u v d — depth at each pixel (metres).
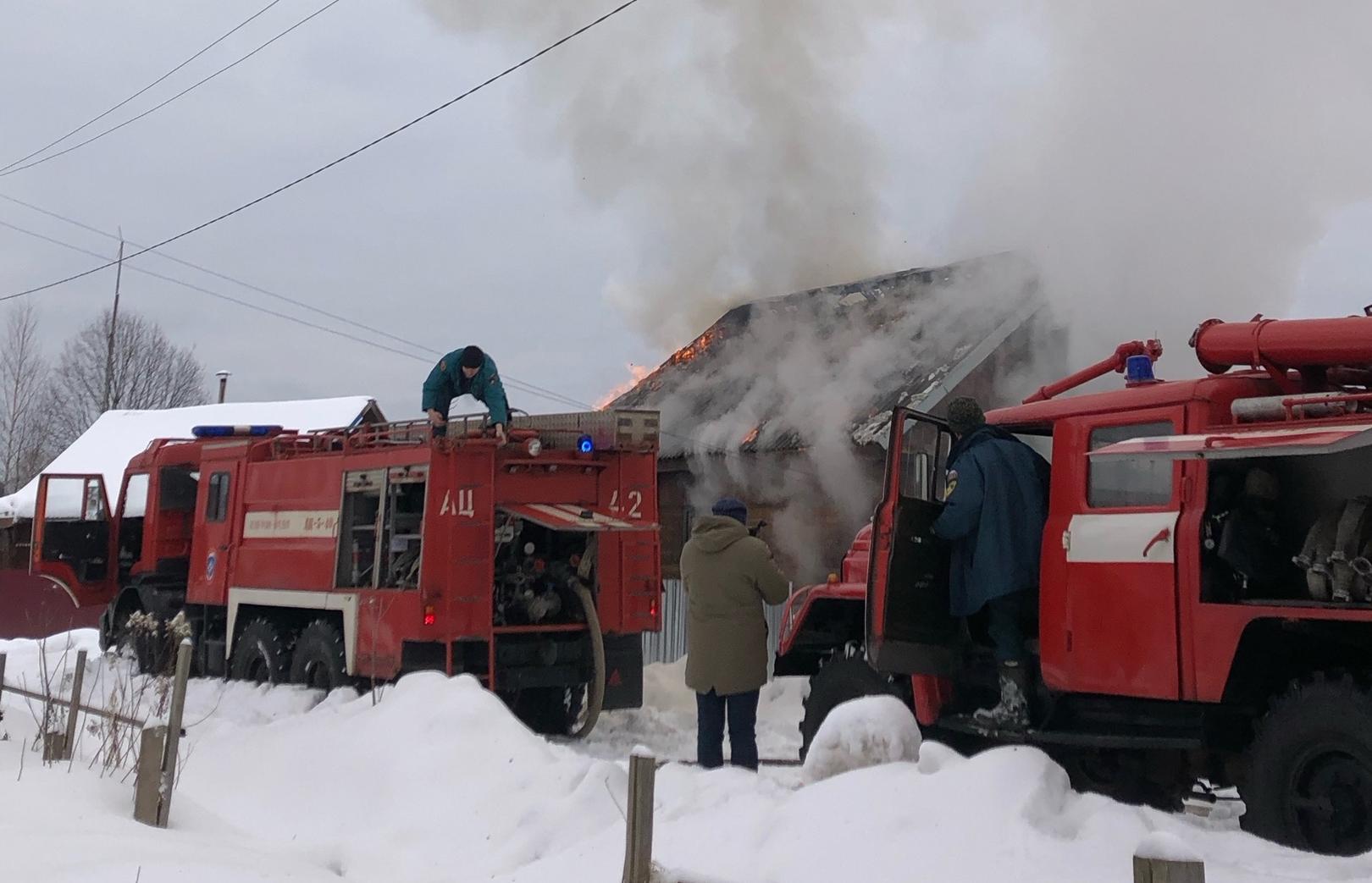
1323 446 5.12
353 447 11.34
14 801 5.71
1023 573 6.64
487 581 10.09
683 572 7.64
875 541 7.13
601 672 10.48
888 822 4.50
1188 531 5.92
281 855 5.67
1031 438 7.59
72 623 19.31
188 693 12.06
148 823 5.81
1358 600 5.44
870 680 7.69
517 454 10.44
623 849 5.00
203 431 13.21
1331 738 5.27
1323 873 4.12
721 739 7.51
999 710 6.74
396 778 6.64
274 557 12.09
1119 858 4.03
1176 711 6.15
